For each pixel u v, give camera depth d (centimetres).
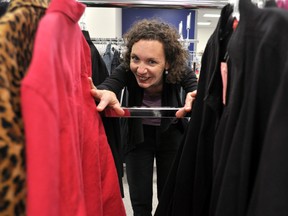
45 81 37
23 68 44
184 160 71
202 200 69
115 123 84
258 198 38
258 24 42
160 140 113
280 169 36
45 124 36
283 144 36
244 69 45
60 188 45
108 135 81
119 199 74
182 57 103
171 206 76
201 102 70
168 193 77
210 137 67
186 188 71
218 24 61
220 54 61
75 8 53
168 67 102
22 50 44
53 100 38
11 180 38
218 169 51
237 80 46
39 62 36
